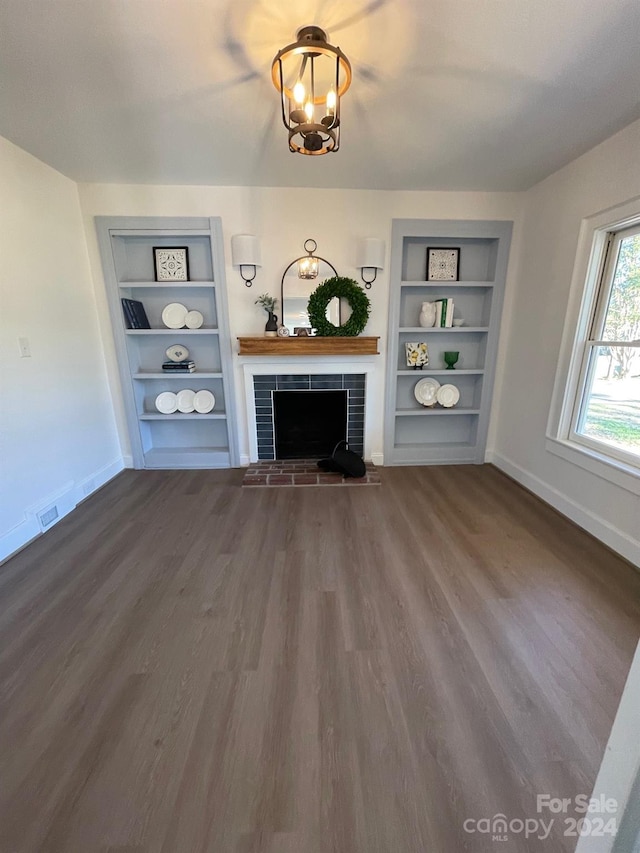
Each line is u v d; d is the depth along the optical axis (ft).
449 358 11.53
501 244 10.46
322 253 10.33
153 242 10.64
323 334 10.29
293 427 11.99
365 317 10.19
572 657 4.95
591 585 6.34
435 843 3.14
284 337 10.23
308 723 4.10
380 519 8.55
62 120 6.65
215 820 3.30
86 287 9.93
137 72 5.43
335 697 4.40
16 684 4.60
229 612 5.75
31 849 3.13
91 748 3.89
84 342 9.80
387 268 10.53
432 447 12.03
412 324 11.61
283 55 4.34
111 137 7.27
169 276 10.79
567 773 3.65
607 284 7.88
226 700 4.38
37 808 3.40
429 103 6.18
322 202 10.03
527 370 10.16
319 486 10.28
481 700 4.36
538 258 9.61
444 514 8.79
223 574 6.65
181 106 6.26
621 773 2.27
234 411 11.38
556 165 8.50
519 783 3.56
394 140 7.36
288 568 6.80
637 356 7.14
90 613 5.75
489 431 11.95
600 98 6.03
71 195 9.35
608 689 4.51
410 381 12.12
